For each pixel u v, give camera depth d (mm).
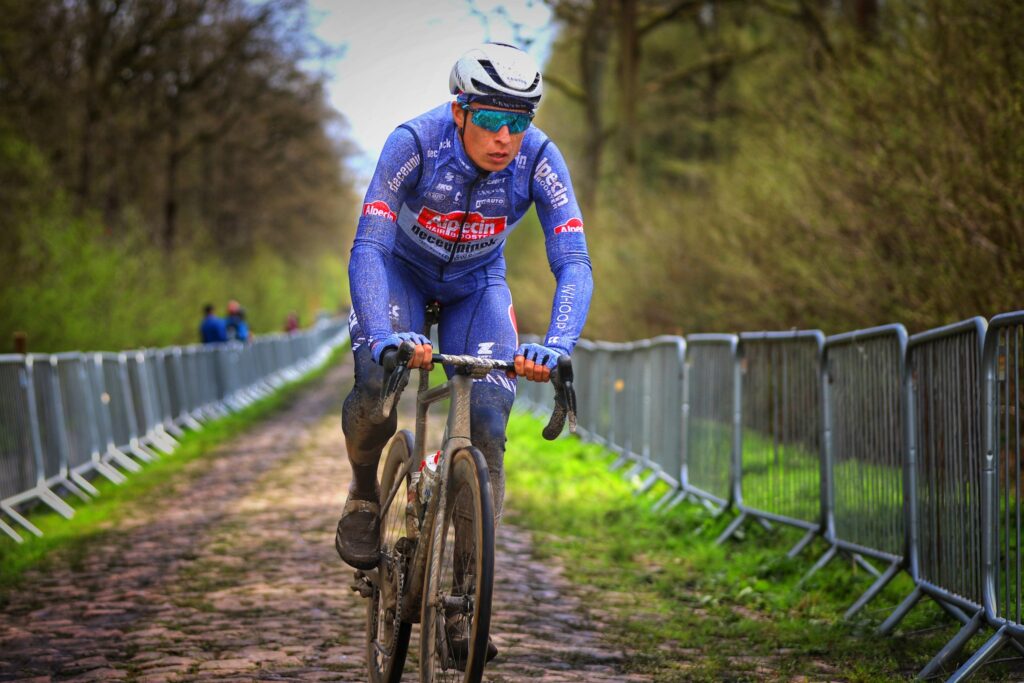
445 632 3480
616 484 11078
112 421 12711
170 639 5320
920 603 5805
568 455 13383
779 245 11797
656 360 10695
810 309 11453
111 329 18422
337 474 11859
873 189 9656
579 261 3830
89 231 19000
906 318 9000
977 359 4691
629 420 12000
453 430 3557
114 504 10195
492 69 3586
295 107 37969
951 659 4578
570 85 26594
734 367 8312
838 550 6680
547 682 4520
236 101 35969
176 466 13062
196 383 18922
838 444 6641
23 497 9211
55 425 10414
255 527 8664
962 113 8492
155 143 33125
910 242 9094
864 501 6227
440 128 3783
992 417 4539
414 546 3904
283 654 4996
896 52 10211
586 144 26578
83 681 4617
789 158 12180
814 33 15758
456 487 3568
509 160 3730
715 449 8711
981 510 4625
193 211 41250
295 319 46906
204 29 29734
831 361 6734
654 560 7465
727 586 6566
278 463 13031
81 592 6516
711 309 14391
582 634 5410
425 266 4055
